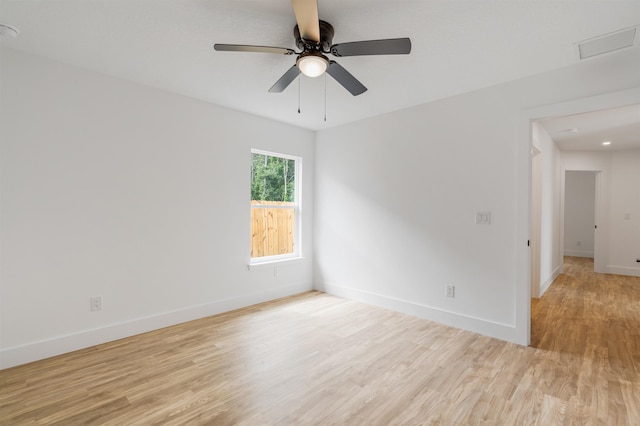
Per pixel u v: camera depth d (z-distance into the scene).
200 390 2.06
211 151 3.50
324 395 2.02
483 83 2.89
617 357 2.53
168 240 3.19
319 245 4.60
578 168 5.88
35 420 1.76
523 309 2.75
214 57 2.45
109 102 2.79
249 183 3.87
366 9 1.82
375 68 2.58
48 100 2.49
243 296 3.82
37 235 2.46
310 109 3.66
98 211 2.75
